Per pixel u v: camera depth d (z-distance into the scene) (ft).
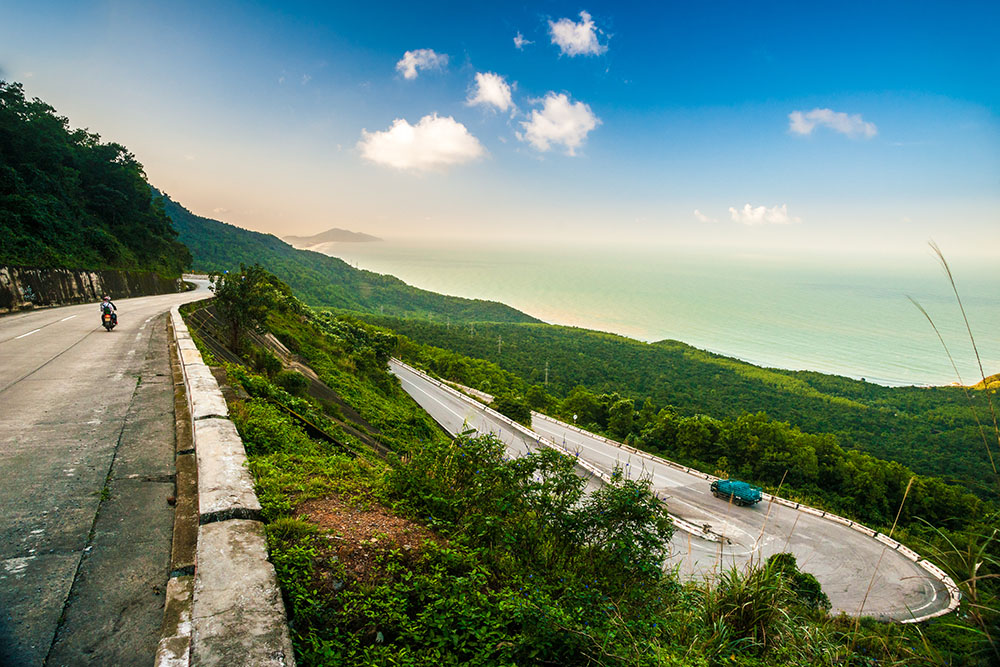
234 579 9.86
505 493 17.10
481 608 12.19
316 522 14.14
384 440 54.24
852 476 120.98
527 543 16.69
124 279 118.52
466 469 18.62
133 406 24.41
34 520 13.07
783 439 135.13
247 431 20.80
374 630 10.96
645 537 16.72
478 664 10.45
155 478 16.10
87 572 11.03
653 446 152.87
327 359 97.86
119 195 158.92
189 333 47.34
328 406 54.03
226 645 8.16
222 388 26.68
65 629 9.32
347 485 17.75
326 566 12.25
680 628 13.48
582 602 13.85
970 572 8.65
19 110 135.64
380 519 15.49
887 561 67.21
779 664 11.66
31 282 77.51
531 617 11.54
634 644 11.30
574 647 10.98
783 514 82.99
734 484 86.17
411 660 10.14
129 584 10.73
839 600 54.75
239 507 12.57
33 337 46.78
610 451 114.93
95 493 14.79
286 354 81.66
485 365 270.87
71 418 21.98
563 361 350.84
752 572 13.66
